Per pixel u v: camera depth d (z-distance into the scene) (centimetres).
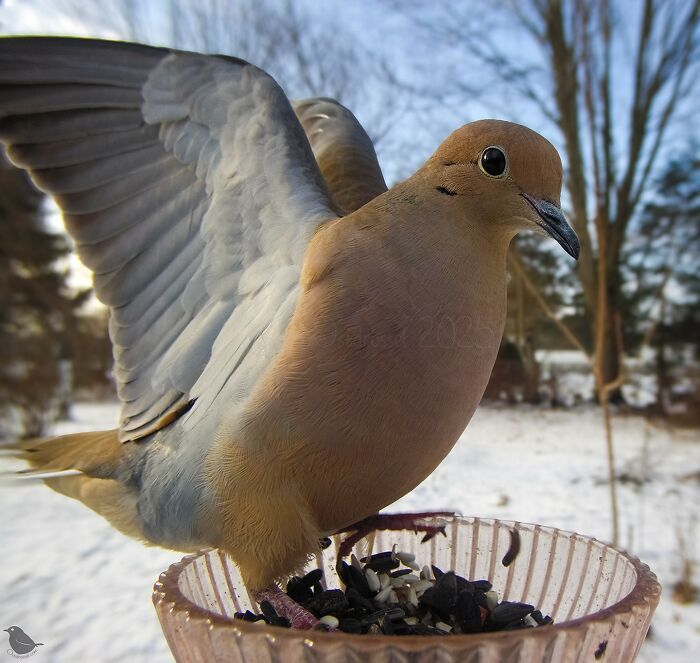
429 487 85
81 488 25
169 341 23
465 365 19
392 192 20
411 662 12
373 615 18
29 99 22
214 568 20
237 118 22
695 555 66
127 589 65
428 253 19
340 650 12
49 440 26
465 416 19
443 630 18
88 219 23
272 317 20
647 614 14
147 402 23
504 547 21
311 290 19
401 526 23
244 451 19
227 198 22
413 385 18
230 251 22
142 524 24
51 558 73
